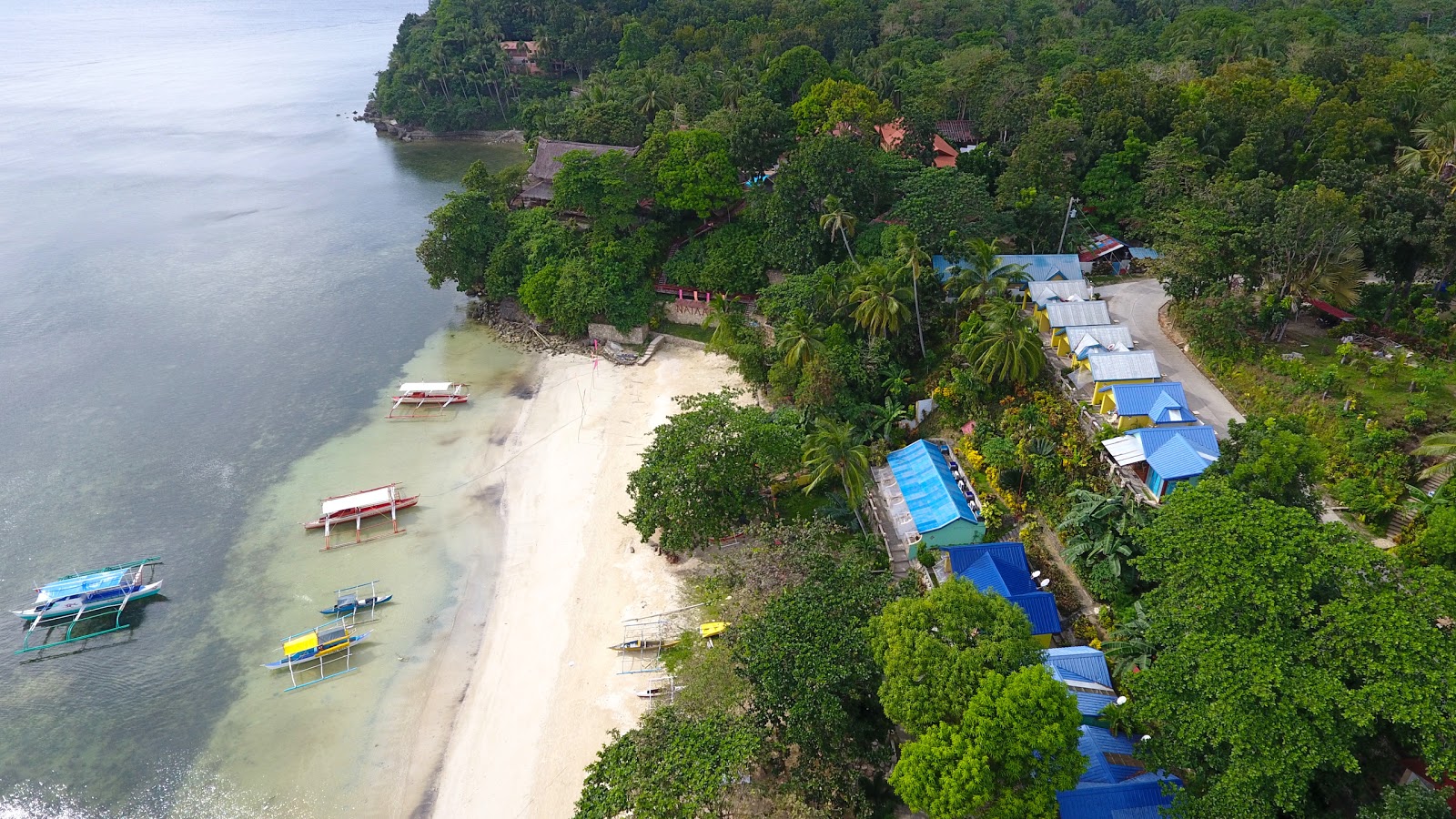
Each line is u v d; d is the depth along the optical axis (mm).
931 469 56750
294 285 104625
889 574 49000
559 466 68188
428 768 44031
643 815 32312
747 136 88812
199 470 68812
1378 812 27438
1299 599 30578
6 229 123438
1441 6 140375
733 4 179125
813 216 77438
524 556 58625
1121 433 52781
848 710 39219
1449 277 62906
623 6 182750
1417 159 70312
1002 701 31375
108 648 52156
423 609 54500
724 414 56344
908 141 88625
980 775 30266
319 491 66062
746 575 45812
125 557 59406
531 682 48594
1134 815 34031
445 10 189625
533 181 106188
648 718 38969
